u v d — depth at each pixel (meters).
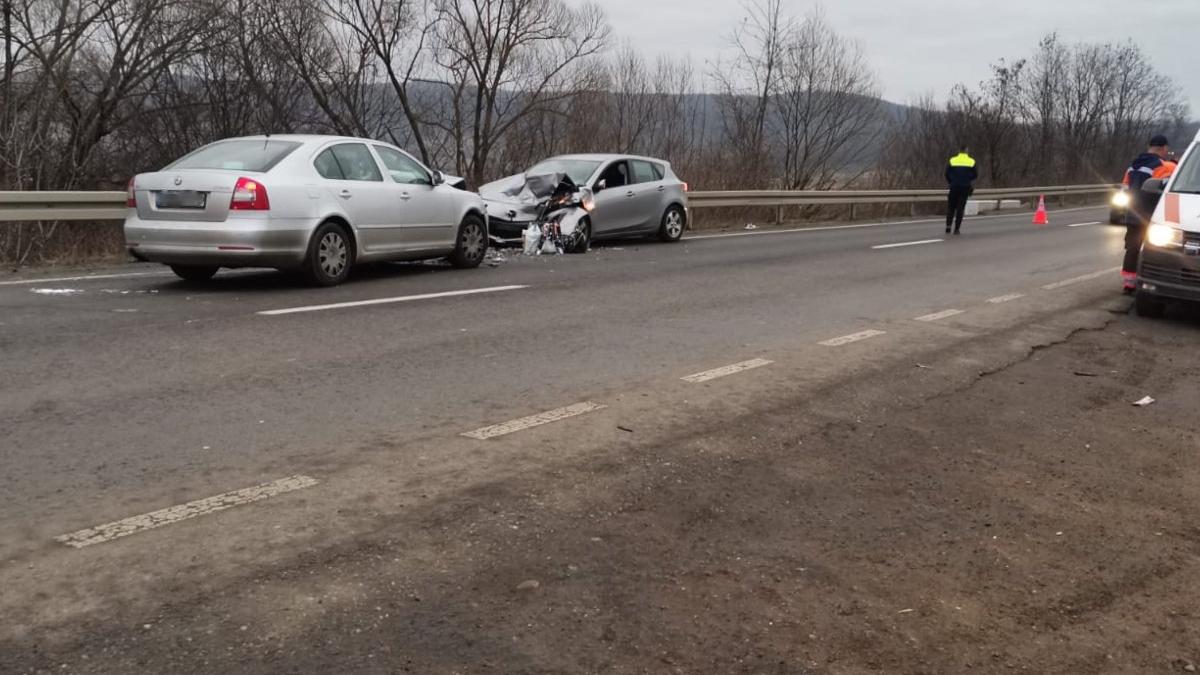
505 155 26.89
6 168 18.27
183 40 21.70
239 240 9.48
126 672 2.93
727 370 7.03
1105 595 3.70
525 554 3.85
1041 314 9.86
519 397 6.12
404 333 7.99
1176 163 11.36
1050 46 46.44
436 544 3.90
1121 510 4.60
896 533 4.22
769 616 3.43
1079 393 6.78
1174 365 7.78
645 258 14.60
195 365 6.64
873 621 3.43
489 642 3.18
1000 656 3.22
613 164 16.91
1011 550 4.09
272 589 3.47
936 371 7.23
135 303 9.06
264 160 10.02
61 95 20.20
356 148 11.00
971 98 40.62
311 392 6.05
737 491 4.64
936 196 28.70
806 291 11.20
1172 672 3.17
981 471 5.07
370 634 3.20
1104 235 20.62
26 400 5.67
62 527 3.91
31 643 3.07
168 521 4.00
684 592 3.59
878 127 32.56
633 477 4.76
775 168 30.16
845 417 5.95
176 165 10.14
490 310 9.27
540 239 15.15
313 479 4.54
